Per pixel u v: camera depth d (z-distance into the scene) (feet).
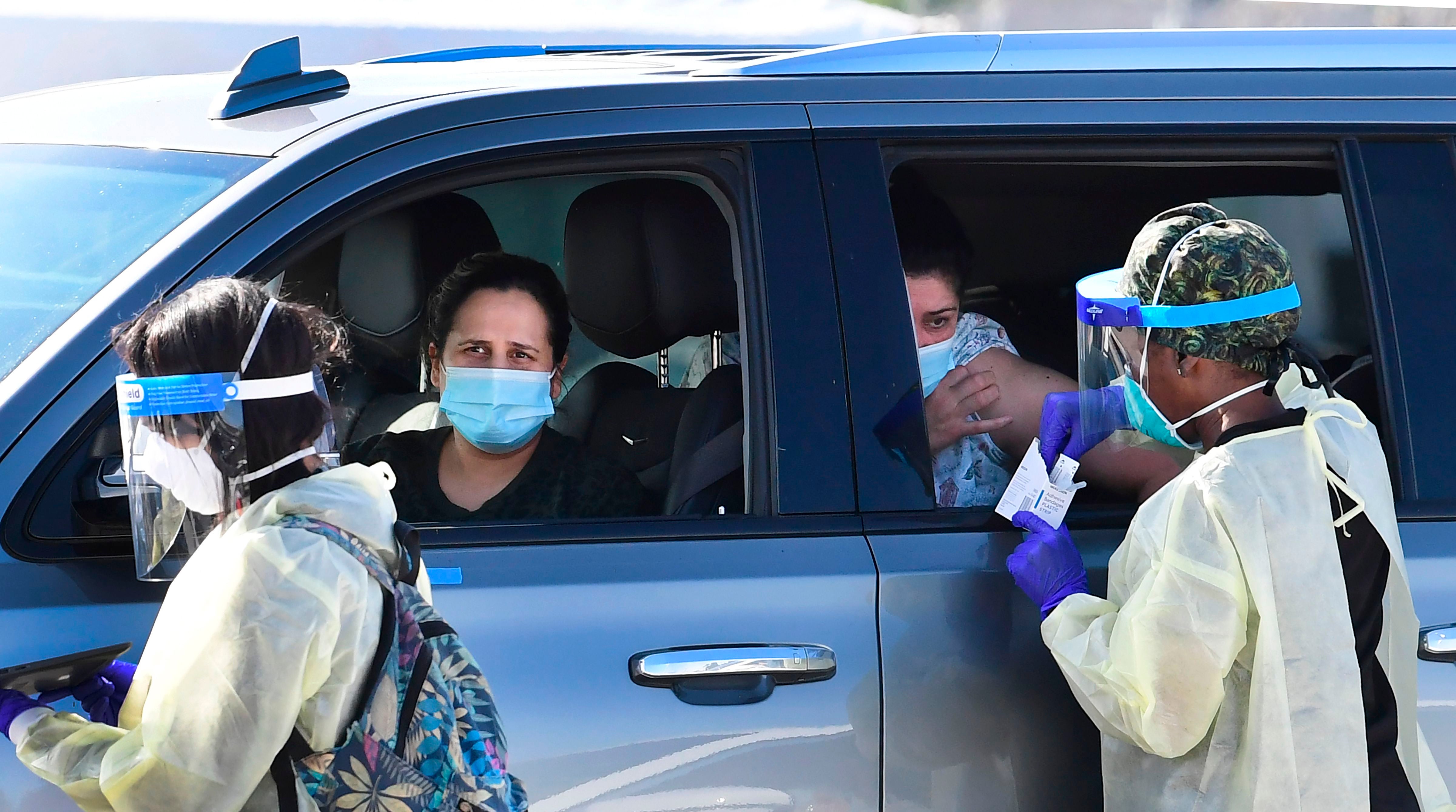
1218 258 21.88
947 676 23.89
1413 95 27.43
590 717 22.56
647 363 33.14
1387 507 22.49
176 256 22.44
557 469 28.43
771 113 25.62
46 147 27.02
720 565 23.67
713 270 29.25
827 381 24.58
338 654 17.24
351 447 29.01
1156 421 23.54
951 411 29.89
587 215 28.94
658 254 28.99
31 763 17.54
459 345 27.78
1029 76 26.84
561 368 29.32
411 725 17.88
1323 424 22.54
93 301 22.29
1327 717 21.18
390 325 29.58
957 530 24.66
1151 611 21.22
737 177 25.35
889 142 25.85
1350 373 30.17
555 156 24.81
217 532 17.95
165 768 16.62
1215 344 22.09
